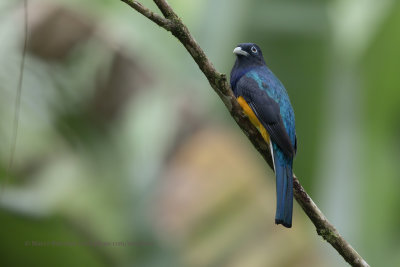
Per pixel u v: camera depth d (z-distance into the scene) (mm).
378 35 12625
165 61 12609
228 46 12266
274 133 9570
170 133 11062
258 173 10555
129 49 12227
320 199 12688
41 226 9945
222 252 9781
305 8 12812
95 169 11234
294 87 12828
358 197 12867
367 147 12977
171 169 10633
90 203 10586
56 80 11758
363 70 12906
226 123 12875
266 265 9586
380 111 13008
